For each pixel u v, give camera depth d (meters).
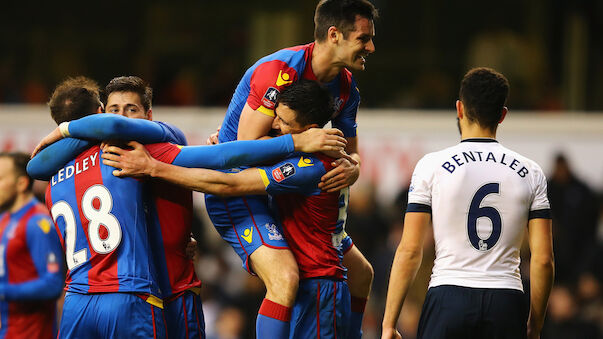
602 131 38.94
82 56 51.41
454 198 14.53
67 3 51.59
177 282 15.21
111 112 15.52
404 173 39.75
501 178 14.59
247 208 15.41
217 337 32.03
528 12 49.00
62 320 14.68
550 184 36.94
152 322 14.39
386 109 46.91
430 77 48.56
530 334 15.04
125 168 14.43
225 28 51.00
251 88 15.27
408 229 14.80
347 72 16.41
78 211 14.72
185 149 14.78
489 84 14.90
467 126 15.17
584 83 47.56
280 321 14.62
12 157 20.62
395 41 49.62
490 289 14.29
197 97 48.31
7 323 20.09
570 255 35.59
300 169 14.79
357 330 17.25
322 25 15.39
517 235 14.59
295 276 14.80
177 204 15.22
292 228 15.38
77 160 14.90
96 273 14.44
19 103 48.38
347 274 16.92
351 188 39.09
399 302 14.73
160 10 51.56
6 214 20.67
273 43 50.38
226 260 35.72
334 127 16.94
